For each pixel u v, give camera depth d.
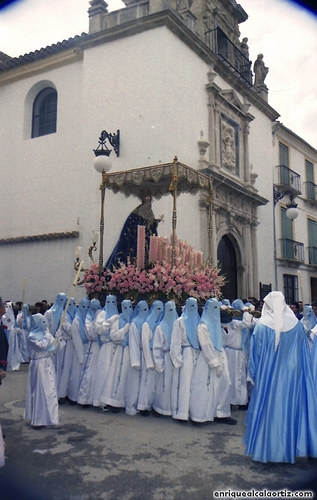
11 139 15.27
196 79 13.38
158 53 12.05
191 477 4.30
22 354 11.36
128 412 6.57
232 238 14.79
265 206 17.42
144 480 4.24
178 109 12.30
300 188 20.84
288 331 4.66
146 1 12.48
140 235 8.08
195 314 6.35
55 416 5.85
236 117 15.47
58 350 6.87
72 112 13.88
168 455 4.88
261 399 4.52
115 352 6.75
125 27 12.56
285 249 18.67
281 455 4.34
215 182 13.18
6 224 14.83
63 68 14.30
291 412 4.45
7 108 15.56
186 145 12.52
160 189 9.85
